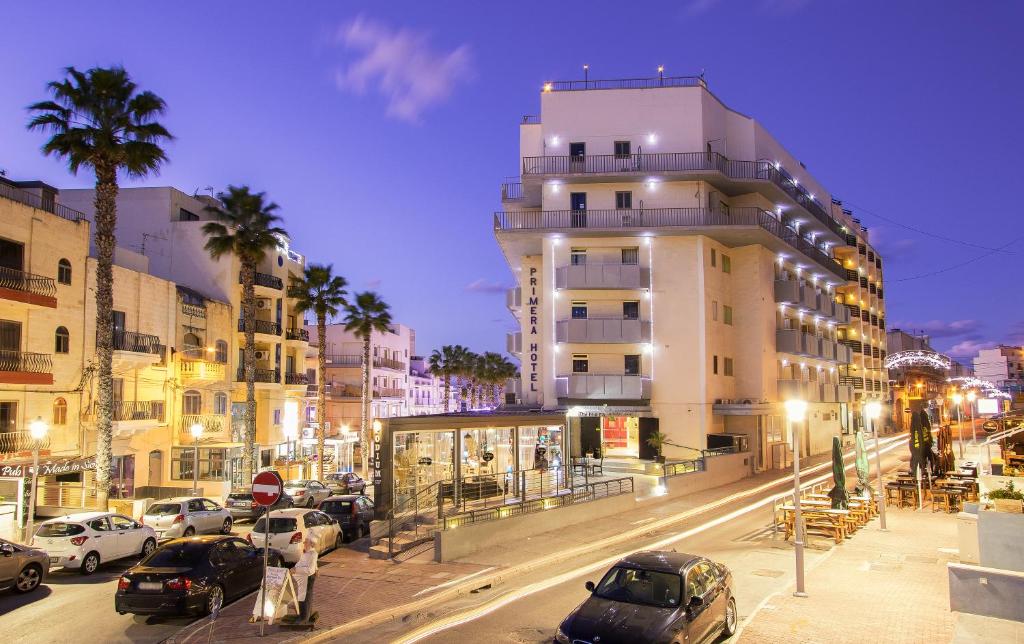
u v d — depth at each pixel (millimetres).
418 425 21250
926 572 16125
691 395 38125
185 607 12852
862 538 20484
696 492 32250
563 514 23266
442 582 15734
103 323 24844
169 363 35188
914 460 26438
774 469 42281
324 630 12133
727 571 12250
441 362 78375
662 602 10453
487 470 23828
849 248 64625
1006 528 12984
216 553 14070
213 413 38938
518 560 18109
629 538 21859
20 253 26109
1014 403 73500
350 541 23062
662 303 38844
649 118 40188
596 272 37938
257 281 42812
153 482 34500
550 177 39156
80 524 17672
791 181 46125
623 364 38812
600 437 39219
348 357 69875
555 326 38906
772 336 44094
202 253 41062
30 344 26297
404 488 20906
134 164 24984
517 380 44656
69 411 28062
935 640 11242
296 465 45500
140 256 36156
